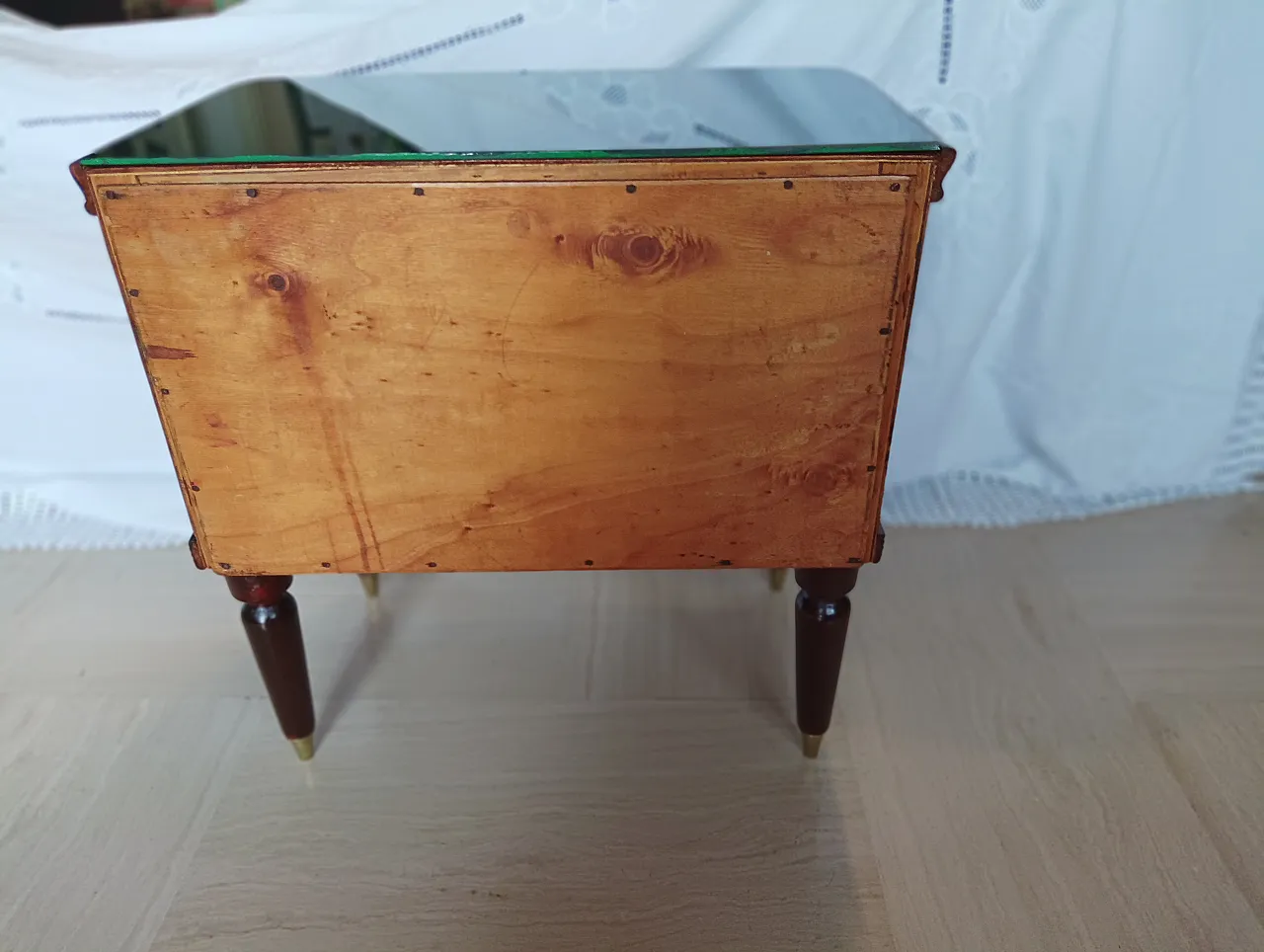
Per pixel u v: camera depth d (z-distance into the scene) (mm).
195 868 683
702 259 536
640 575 992
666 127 785
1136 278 978
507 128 752
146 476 1105
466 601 957
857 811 718
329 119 732
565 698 834
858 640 885
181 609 951
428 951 623
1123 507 1075
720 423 588
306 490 614
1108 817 708
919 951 618
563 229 527
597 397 580
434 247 533
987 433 1090
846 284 543
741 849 690
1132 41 862
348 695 839
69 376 1044
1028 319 1014
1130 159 913
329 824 716
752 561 644
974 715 801
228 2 938
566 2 861
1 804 734
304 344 562
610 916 643
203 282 543
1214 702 809
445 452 599
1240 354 1018
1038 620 908
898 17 865
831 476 607
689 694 835
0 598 967
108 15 936
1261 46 861
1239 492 1096
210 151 608
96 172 518
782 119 752
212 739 794
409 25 875
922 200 522
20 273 977
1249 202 935
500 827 711
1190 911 639
